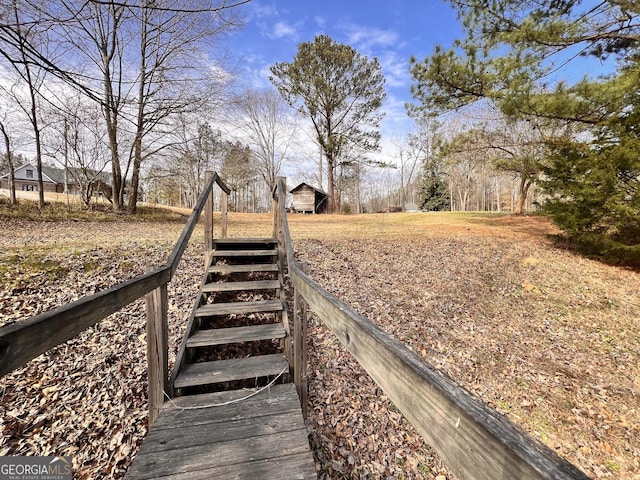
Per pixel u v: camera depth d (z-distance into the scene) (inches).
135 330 123.6
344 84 769.6
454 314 169.6
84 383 97.4
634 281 223.0
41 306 125.7
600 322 168.1
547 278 224.7
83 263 163.2
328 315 62.1
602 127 227.0
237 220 536.7
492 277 222.1
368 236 319.9
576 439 98.1
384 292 184.7
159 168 584.1
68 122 432.1
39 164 435.2
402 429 98.1
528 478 18.8
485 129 411.5
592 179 223.9
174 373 92.7
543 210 282.5
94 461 76.0
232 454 66.8
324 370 118.6
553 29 221.8
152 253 193.5
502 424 22.6
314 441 89.4
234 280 163.9
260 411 81.7
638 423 103.3
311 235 315.3
